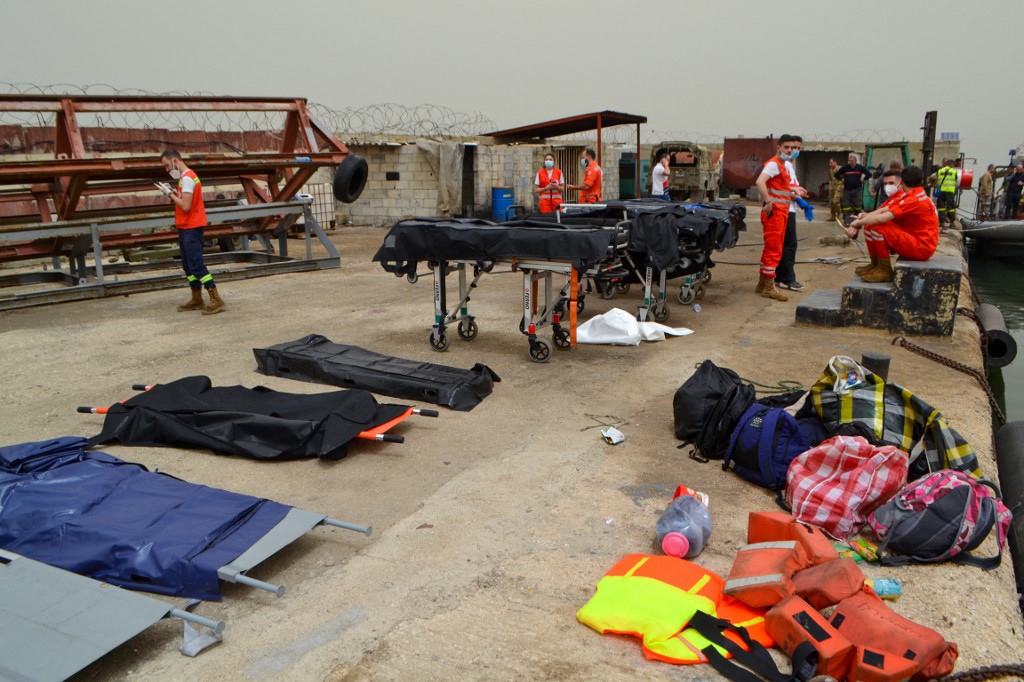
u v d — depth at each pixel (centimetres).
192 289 876
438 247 660
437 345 690
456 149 1869
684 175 2389
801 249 1474
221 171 1137
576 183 2094
